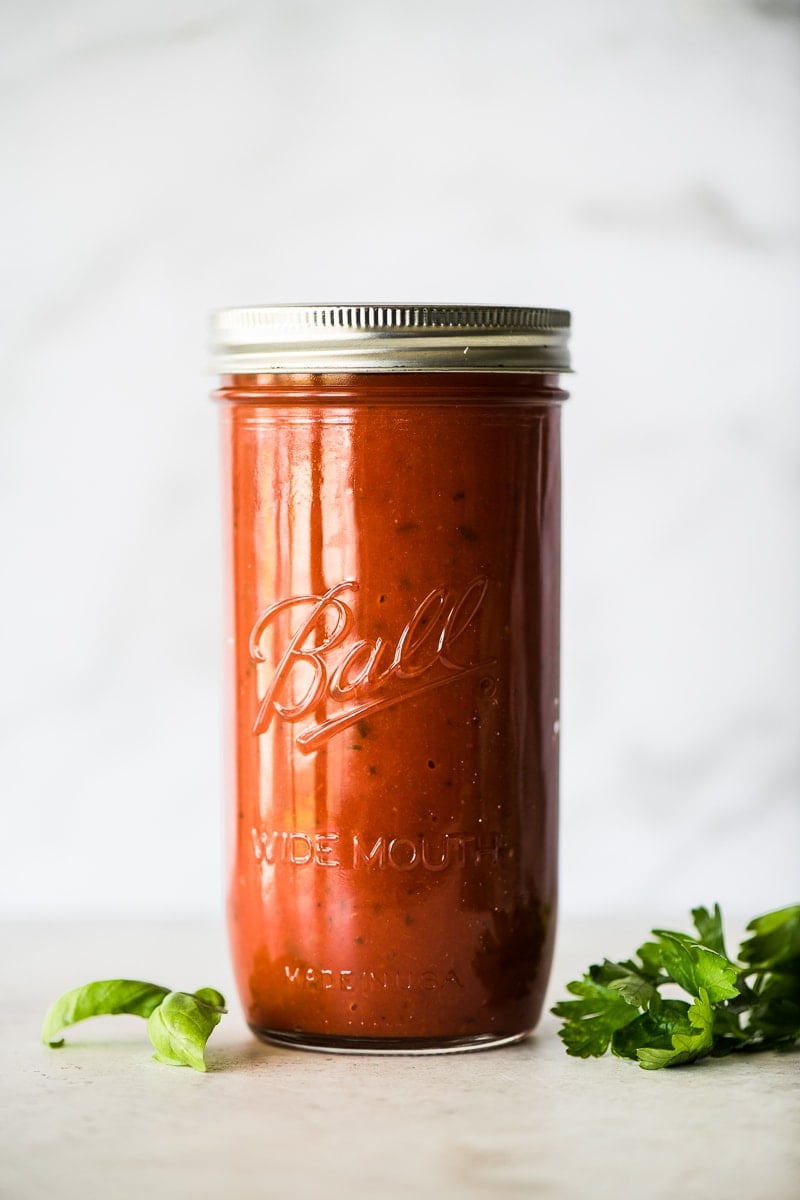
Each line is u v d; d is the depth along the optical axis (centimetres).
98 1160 59
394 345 65
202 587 92
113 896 94
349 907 66
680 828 94
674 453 92
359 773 66
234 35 90
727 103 90
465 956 67
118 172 90
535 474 67
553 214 90
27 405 92
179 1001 67
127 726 93
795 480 92
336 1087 64
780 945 69
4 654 93
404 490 65
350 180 90
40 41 90
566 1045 67
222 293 91
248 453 67
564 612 93
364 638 66
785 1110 62
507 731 67
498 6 89
